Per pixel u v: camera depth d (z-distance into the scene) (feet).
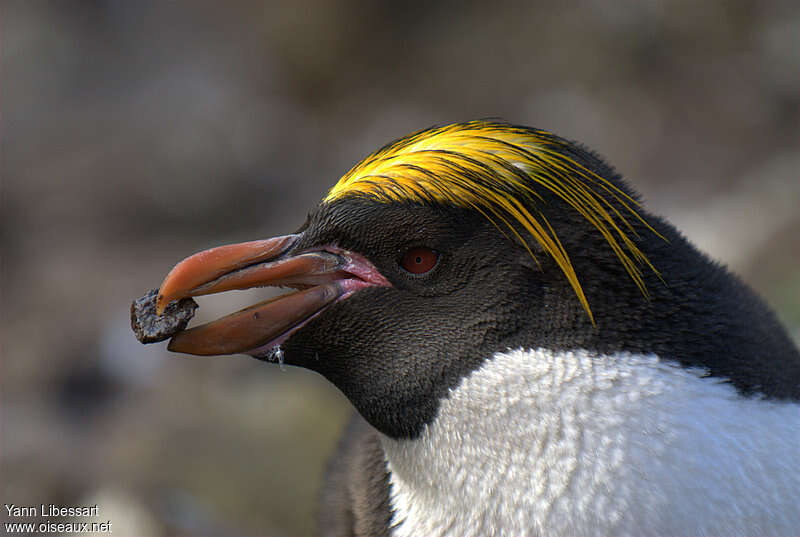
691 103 67.26
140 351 50.24
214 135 69.67
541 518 15.44
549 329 15.25
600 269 15.25
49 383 49.88
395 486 18.15
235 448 36.76
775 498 15.20
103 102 74.43
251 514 34.76
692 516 15.02
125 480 35.35
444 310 15.61
